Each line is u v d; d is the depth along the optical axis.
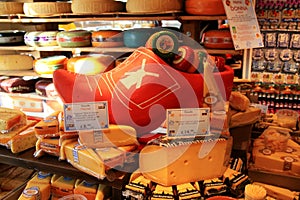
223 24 2.60
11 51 3.03
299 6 3.30
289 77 3.49
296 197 1.37
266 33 3.47
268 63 3.53
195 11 1.95
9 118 1.39
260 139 1.70
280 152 1.53
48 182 1.40
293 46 3.42
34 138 1.45
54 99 2.45
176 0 1.97
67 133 1.30
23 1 2.73
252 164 1.53
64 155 1.29
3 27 2.94
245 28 1.73
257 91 3.57
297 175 1.42
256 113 1.53
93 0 2.11
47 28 2.84
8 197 1.38
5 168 1.72
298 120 1.91
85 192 1.32
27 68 2.77
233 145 1.50
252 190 1.15
